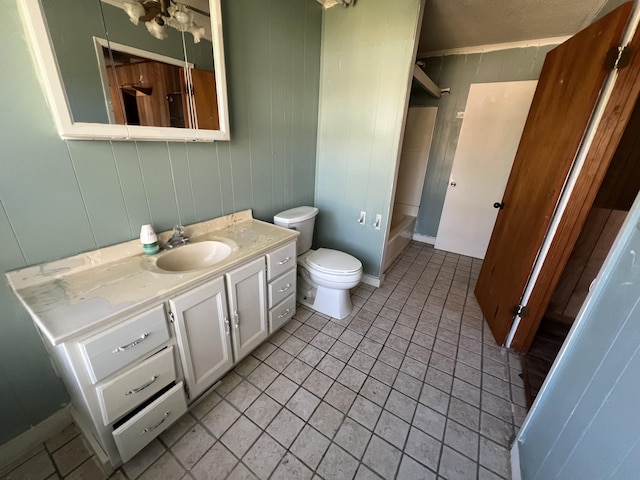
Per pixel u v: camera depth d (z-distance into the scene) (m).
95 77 1.04
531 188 1.78
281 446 1.23
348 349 1.81
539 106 1.88
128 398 1.02
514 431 1.33
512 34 2.49
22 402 1.13
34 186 1.00
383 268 2.65
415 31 1.81
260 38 1.68
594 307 0.89
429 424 1.35
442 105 3.21
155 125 1.26
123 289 1.05
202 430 1.29
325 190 2.57
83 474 1.10
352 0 1.92
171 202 1.46
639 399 0.57
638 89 1.17
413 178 3.63
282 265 1.71
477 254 3.33
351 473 1.14
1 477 1.08
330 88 2.25
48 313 0.90
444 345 1.88
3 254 0.97
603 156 1.31
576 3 1.86
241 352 1.57
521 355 1.82
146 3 1.13
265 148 1.95
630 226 0.79
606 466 0.63
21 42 0.89
